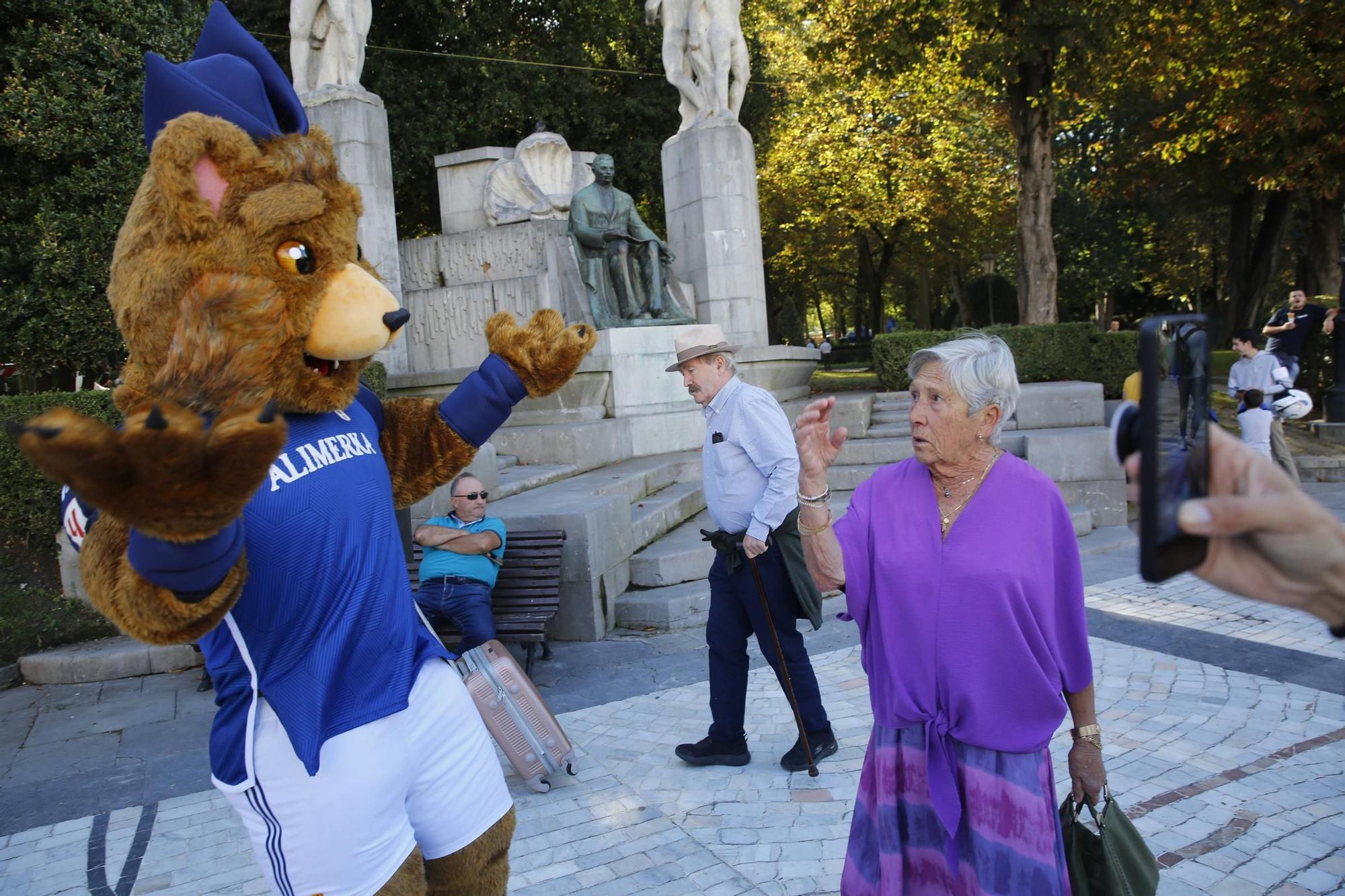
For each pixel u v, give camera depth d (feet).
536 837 11.92
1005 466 7.31
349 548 6.47
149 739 16.67
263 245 6.15
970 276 114.52
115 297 6.31
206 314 5.89
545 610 17.81
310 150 6.69
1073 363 44.04
